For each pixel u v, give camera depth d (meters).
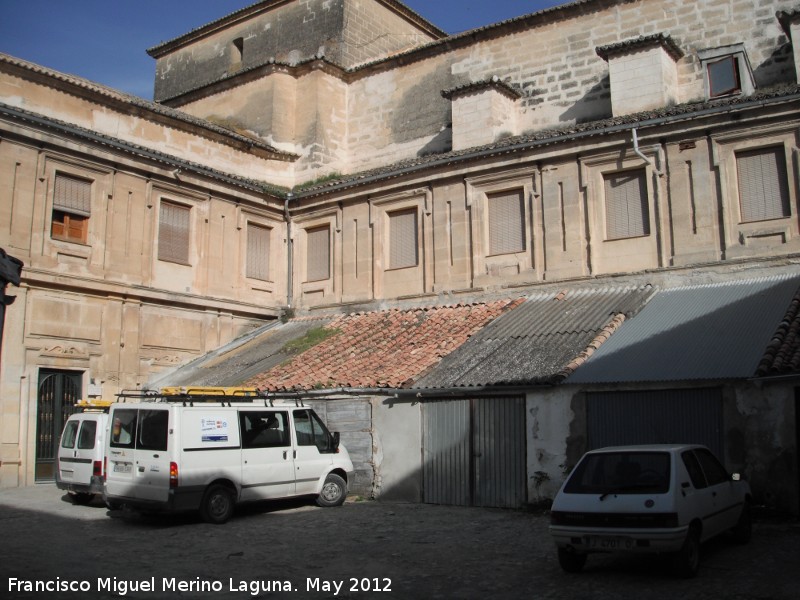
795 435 12.78
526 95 24.22
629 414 14.22
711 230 18.03
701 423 13.57
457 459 16.03
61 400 19.50
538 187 20.42
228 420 14.23
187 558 10.76
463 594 8.76
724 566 9.66
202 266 22.94
